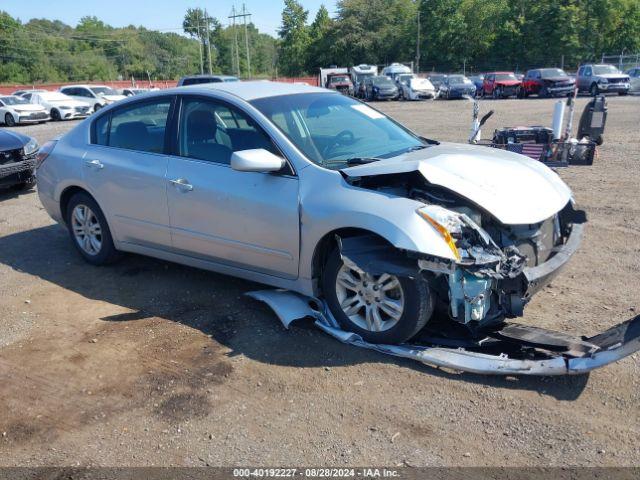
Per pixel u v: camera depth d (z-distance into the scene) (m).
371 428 2.99
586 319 4.09
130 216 4.91
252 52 127.56
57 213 5.68
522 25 57.44
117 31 119.81
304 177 3.90
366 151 4.25
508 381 3.35
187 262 4.74
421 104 30.77
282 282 4.14
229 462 2.78
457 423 3.00
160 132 4.73
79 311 4.52
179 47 120.50
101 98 30.72
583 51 54.34
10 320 4.40
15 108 25.53
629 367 3.44
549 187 3.95
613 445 2.79
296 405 3.21
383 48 71.50
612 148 11.61
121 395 3.37
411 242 3.29
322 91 4.92
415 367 3.52
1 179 8.12
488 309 3.46
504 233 3.60
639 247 5.57
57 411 3.24
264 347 3.83
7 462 2.84
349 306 3.81
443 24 63.91
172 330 4.13
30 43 93.50
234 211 4.15
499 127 16.50
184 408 3.22
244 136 4.24
